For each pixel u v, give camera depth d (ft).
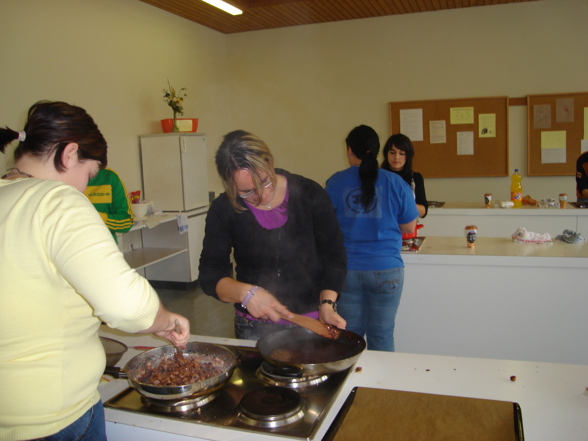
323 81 19.06
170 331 3.19
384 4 16.37
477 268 8.05
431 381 3.85
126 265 2.60
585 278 7.57
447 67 17.56
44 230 2.51
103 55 13.66
